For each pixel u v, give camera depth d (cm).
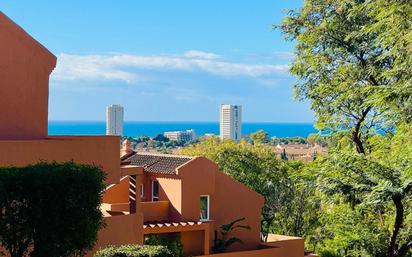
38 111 2141
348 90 3011
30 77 2123
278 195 5269
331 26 3038
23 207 1319
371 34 2911
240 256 3384
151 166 3519
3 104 2064
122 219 2142
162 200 3428
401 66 2233
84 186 1387
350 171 2530
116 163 2120
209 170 3456
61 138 2125
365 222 2950
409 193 2442
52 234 1341
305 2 3180
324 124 3203
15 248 1324
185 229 3244
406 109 2288
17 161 1850
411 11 2145
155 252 1672
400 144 2434
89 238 1399
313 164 2923
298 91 3250
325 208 3241
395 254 2733
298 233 5081
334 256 3681
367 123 3031
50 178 1345
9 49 2075
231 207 3569
